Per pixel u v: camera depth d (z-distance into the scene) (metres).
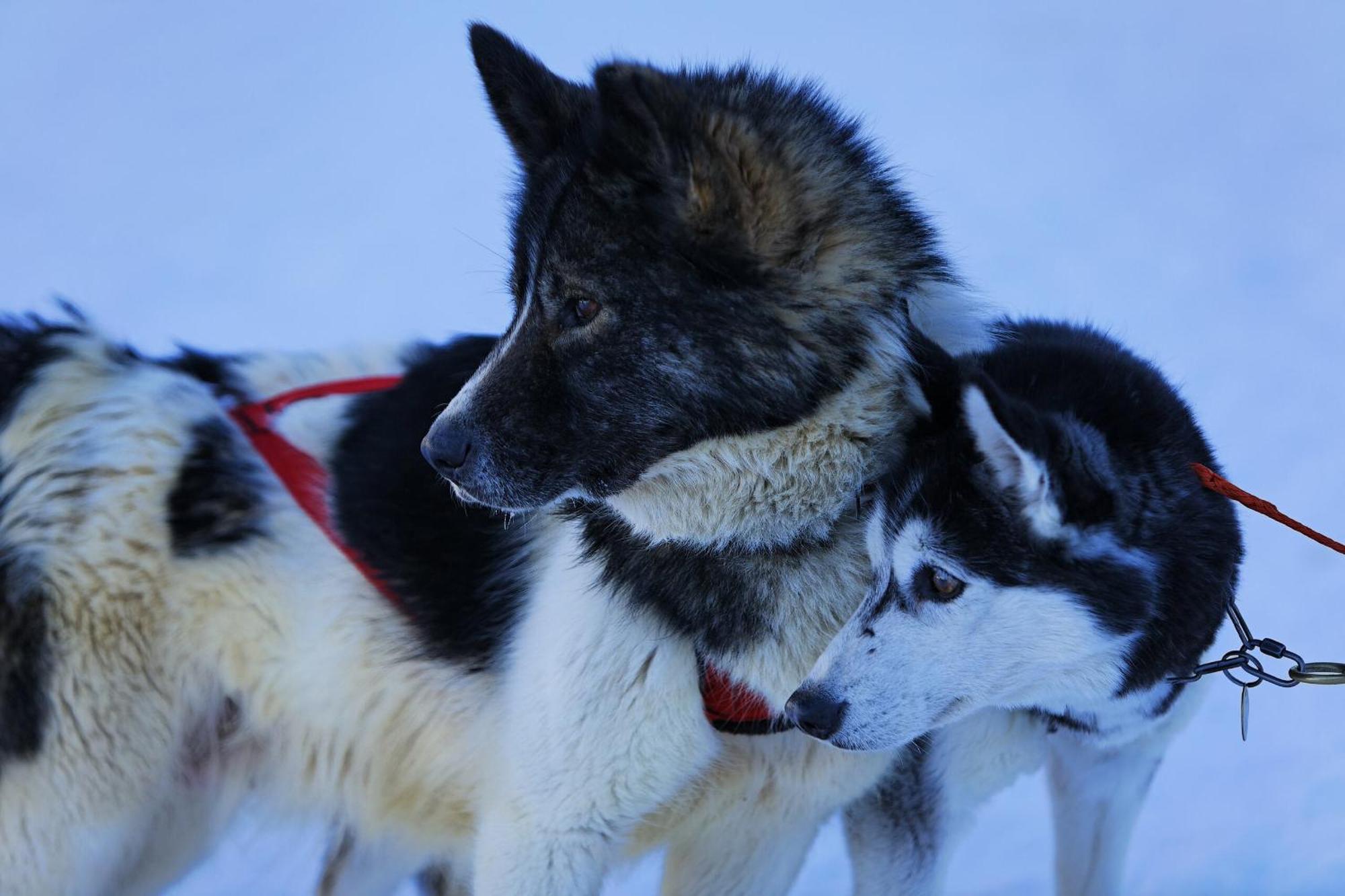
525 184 4.01
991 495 3.63
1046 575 3.65
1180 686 4.21
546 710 4.00
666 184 3.48
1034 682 3.85
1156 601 3.76
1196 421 4.29
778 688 3.91
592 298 3.62
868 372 3.63
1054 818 4.80
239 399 4.54
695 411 3.60
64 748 4.15
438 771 4.43
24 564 4.14
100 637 4.20
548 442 3.68
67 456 4.24
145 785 4.32
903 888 4.56
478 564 4.27
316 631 4.38
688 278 3.53
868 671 3.65
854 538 3.78
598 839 4.07
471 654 4.26
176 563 4.27
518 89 4.02
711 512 3.73
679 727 3.94
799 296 3.54
